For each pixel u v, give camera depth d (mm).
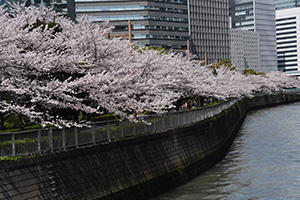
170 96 28484
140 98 27203
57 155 18094
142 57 30484
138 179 23734
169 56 37469
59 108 20969
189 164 30875
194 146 32906
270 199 24891
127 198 22203
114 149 22234
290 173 31844
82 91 19953
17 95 18828
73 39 21188
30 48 19641
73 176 18844
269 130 61250
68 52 21578
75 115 22109
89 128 20906
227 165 36219
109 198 20844
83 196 19203
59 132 18797
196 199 24781
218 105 48719
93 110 19844
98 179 20422
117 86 20391
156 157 26344
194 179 30594
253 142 50094
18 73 17984
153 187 25031
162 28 149000
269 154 40781
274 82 138625
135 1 138875
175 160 28891
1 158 15883
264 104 118812
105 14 131000
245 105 98250
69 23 24391
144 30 142000
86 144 20547
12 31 17953
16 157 16328
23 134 16922
